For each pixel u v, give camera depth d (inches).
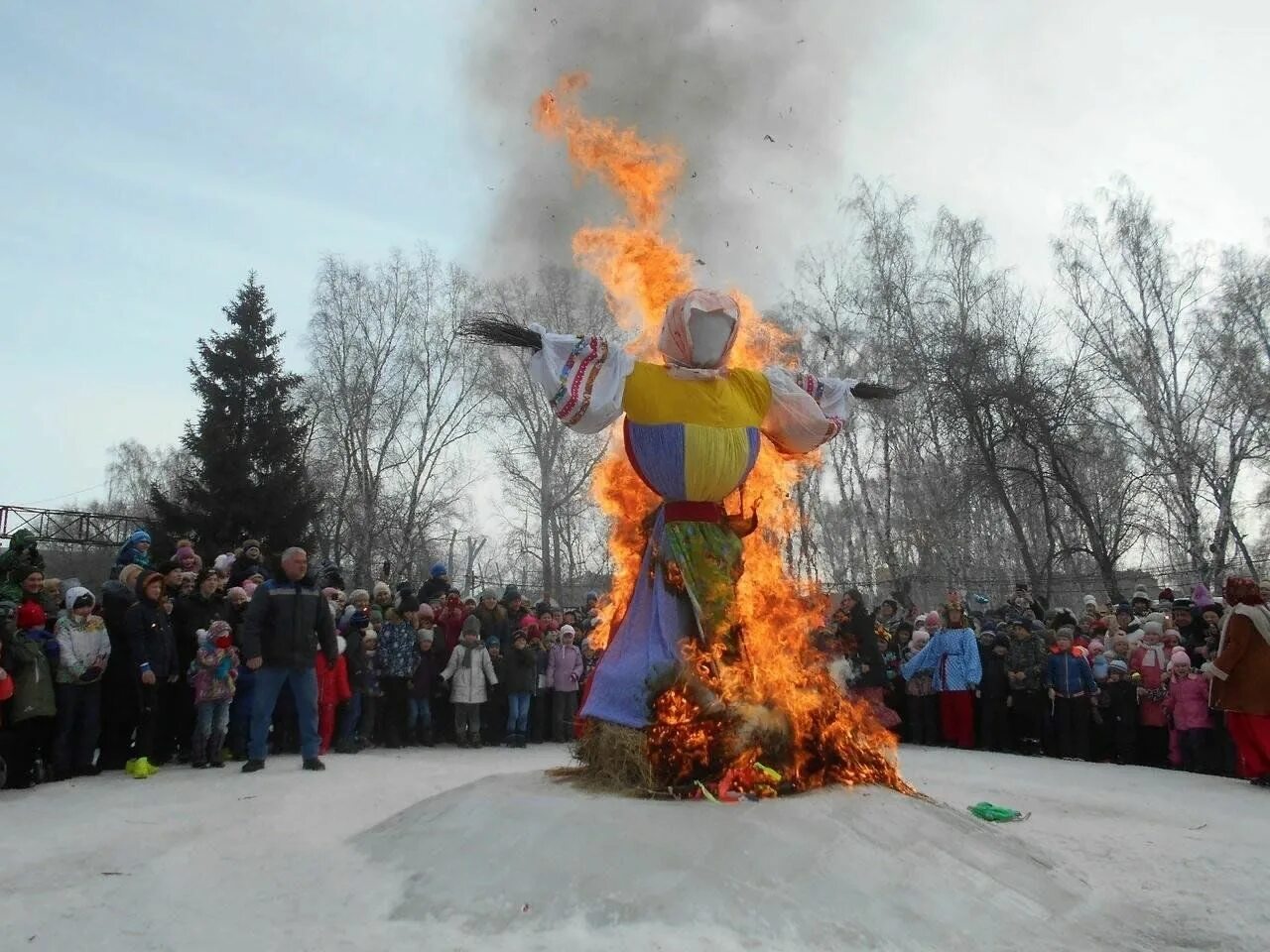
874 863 171.0
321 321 1460.4
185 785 336.2
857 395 262.5
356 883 178.9
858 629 482.3
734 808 184.1
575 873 164.1
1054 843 243.8
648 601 227.1
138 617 394.0
